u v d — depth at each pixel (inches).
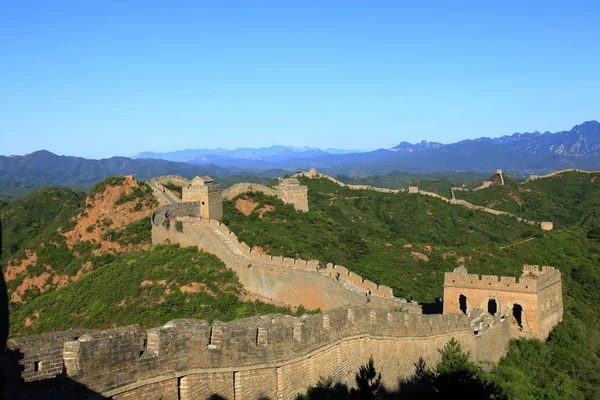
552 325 1847.9
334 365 920.3
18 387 482.6
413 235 3924.7
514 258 2755.9
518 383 1417.3
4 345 474.9
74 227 3184.1
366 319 1030.4
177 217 2682.1
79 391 525.3
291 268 1977.1
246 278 2116.1
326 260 2527.1
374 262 2711.6
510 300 1750.7
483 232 4079.7
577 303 2222.0
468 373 1098.7
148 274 2214.6
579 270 2546.8
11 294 2790.4
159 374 607.2
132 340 582.6
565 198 5339.6
